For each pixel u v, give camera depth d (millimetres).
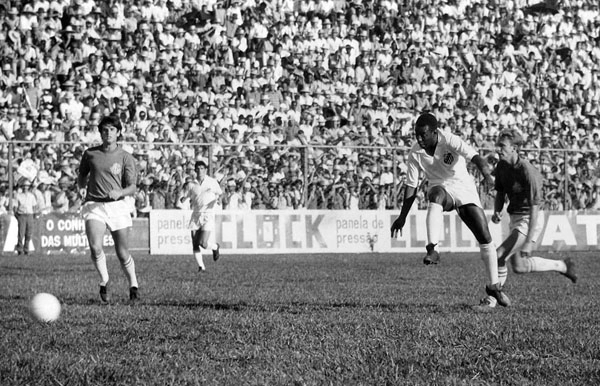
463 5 44531
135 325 10758
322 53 40562
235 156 32094
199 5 39844
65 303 13969
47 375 7469
